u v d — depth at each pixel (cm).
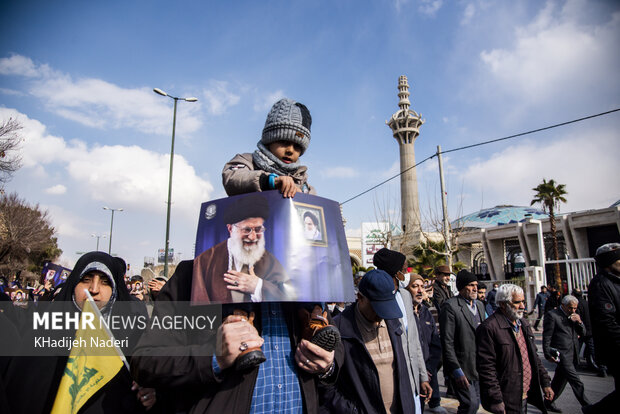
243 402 154
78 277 226
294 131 192
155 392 194
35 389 200
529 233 3409
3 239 2203
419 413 368
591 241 3091
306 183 219
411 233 3088
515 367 416
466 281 527
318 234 181
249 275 162
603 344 411
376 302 293
